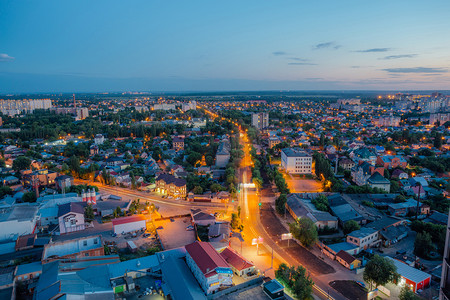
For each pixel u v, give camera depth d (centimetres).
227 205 15588
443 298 4281
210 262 8412
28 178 18138
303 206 13950
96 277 8469
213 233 11969
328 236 12181
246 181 19425
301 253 10869
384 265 8394
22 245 10525
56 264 8944
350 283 9056
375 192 16288
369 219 12950
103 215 14088
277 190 17888
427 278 8656
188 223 13425
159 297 8100
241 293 8306
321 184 18950
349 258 9956
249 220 13738
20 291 8131
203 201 16188
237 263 9312
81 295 7544
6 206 13350
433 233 11650
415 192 16325
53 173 18338
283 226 13150
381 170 17975
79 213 12569
